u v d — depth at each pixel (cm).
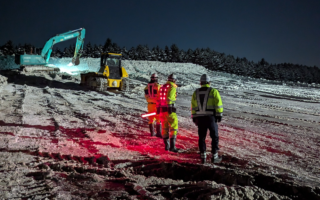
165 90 607
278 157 560
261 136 778
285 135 803
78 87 1962
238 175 393
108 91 1848
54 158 515
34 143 601
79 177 412
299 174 435
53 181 393
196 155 564
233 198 311
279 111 1312
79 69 3022
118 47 5406
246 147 645
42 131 727
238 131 840
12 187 361
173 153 581
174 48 5325
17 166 448
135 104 1377
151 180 410
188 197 335
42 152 538
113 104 1344
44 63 2486
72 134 719
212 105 502
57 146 589
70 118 938
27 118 882
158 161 499
